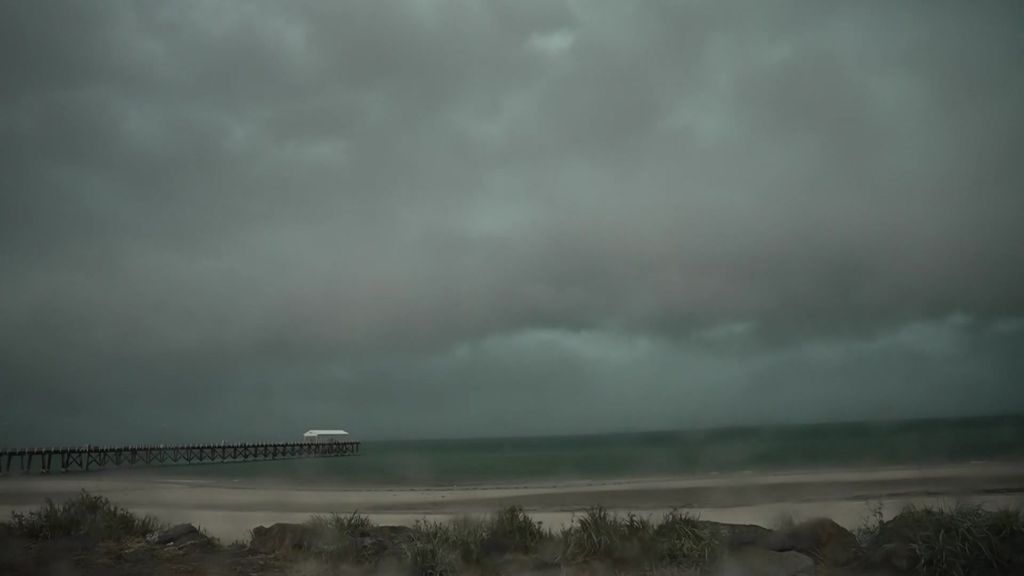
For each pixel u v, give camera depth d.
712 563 11.00
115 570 11.12
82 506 15.48
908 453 52.97
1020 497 21.30
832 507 20.59
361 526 13.96
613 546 11.99
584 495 27.42
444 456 92.19
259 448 89.06
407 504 25.97
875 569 10.27
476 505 25.09
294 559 12.01
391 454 102.69
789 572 10.39
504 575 11.12
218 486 38.00
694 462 52.84
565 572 11.10
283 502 27.08
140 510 23.98
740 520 18.36
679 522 12.61
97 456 63.94
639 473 43.31
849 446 66.88
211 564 11.68
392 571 11.17
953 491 23.92
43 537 13.69
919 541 10.38
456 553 11.71
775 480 31.00
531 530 13.19
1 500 28.05
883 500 21.92
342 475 50.31
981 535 10.23
